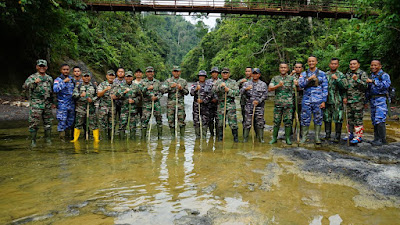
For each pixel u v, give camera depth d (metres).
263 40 25.33
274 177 3.52
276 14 19.16
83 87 6.04
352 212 2.55
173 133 6.59
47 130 5.98
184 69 72.38
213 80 6.26
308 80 5.45
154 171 3.78
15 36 14.19
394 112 10.53
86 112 6.14
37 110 5.55
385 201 2.79
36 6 12.09
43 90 5.61
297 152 4.77
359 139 5.48
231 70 26.33
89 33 23.31
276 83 5.71
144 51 40.84
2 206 2.65
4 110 10.59
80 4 15.18
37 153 4.84
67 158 4.49
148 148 5.33
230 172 3.73
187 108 15.06
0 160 4.34
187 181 3.38
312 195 2.94
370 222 2.36
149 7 17.95
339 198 2.86
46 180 3.40
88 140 6.21
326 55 18.20
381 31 12.79
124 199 2.84
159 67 46.22
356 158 4.34
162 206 2.67
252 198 2.86
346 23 23.67
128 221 2.36
